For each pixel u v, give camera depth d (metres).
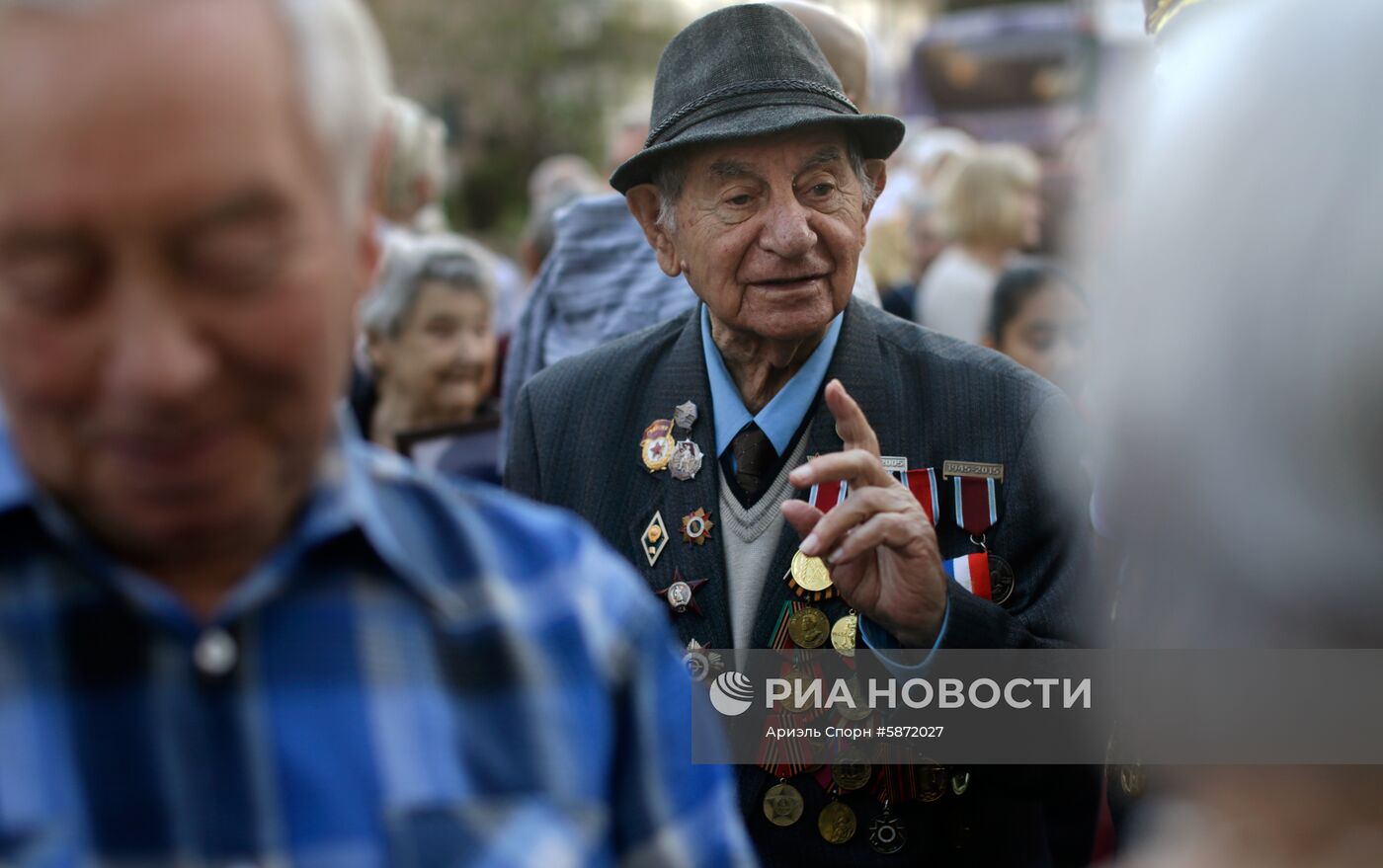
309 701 1.02
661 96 2.10
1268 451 0.72
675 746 1.18
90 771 0.98
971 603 1.86
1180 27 1.39
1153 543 0.81
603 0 24.84
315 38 0.97
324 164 0.97
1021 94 13.29
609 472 2.18
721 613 2.05
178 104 0.89
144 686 0.99
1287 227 0.71
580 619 1.13
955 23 13.59
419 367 3.45
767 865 2.00
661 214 2.15
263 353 0.94
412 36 23.97
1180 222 0.75
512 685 1.08
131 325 0.90
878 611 1.84
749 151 1.98
